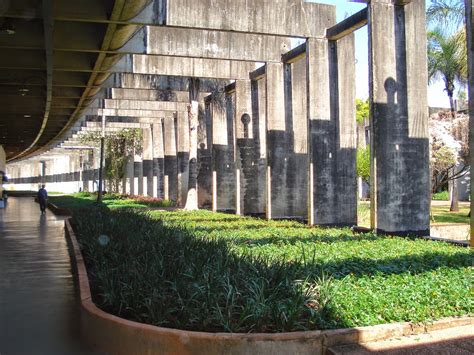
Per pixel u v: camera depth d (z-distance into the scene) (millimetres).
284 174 18547
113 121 32781
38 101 18953
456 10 17031
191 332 4801
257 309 5094
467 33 10836
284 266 6391
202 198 26469
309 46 15961
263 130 21312
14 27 11211
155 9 11531
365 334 5062
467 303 5859
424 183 13609
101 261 8328
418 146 13625
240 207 20891
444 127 21812
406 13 13688
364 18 14039
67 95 17984
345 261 7918
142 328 4945
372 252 9023
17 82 15383
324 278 6109
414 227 13461
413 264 7770
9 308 7113
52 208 29016
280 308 5121
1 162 33875
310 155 15867
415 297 5891
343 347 4887
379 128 13305
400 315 5449
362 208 22062
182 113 27812
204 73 20484
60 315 6773
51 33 10086
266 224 15539
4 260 11188
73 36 12383
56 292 8062
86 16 10320
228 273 6051
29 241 14641
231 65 20969
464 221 19000
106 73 15094
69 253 12156
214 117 23828
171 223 14969
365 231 13539
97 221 12969
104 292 6340
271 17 15477
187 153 27750
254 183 21141
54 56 13945
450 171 25266
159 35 16531
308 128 15953
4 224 20422
